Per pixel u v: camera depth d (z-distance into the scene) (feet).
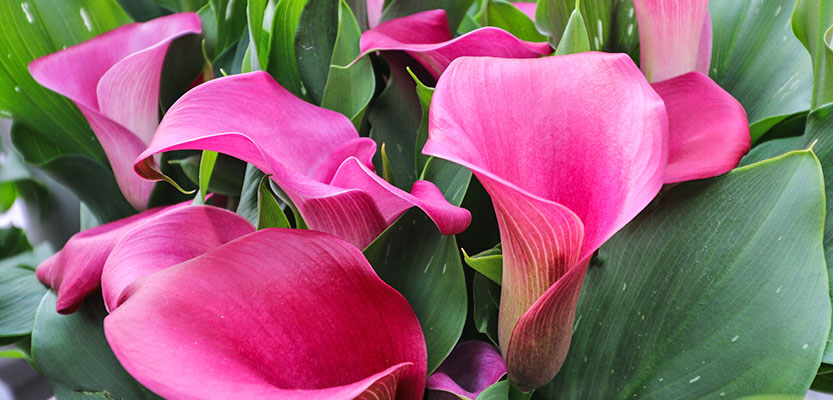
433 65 1.79
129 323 1.30
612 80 1.40
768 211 1.50
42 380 2.24
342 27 1.80
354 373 1.40
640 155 1.36
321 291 1.40
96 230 1.83
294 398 1.26
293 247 1.41
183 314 1.33
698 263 1.54
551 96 1.41
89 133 2.10
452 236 1.58
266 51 1.98
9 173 2.14
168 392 1.25
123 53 1.94
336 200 1.51
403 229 1.60
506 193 1.33
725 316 1.50
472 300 1.73
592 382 1.56
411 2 1.92
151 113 1.93
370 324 1.42
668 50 1.66
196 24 1.91
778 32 1.84
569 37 1.56
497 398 1.51
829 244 1.59
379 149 1.80
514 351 1.43
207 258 1.38
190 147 1.41
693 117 1.57
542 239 1.36
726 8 1.91
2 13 1.99
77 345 1.72
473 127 1.38
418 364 1.43
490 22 2.15
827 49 1.58
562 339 1.43
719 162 1.49
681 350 1.52
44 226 2.22
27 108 2.04
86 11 2.11
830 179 1.60
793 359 1.44
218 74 2.11
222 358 1.31
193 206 1.62
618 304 1.57
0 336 1.79
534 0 2.61
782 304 1.47
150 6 2.21
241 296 1.36
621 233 1.59
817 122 1.61
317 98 1.91
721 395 1.48
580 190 1.42
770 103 1.80
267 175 1.57
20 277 1.93
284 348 1.36
